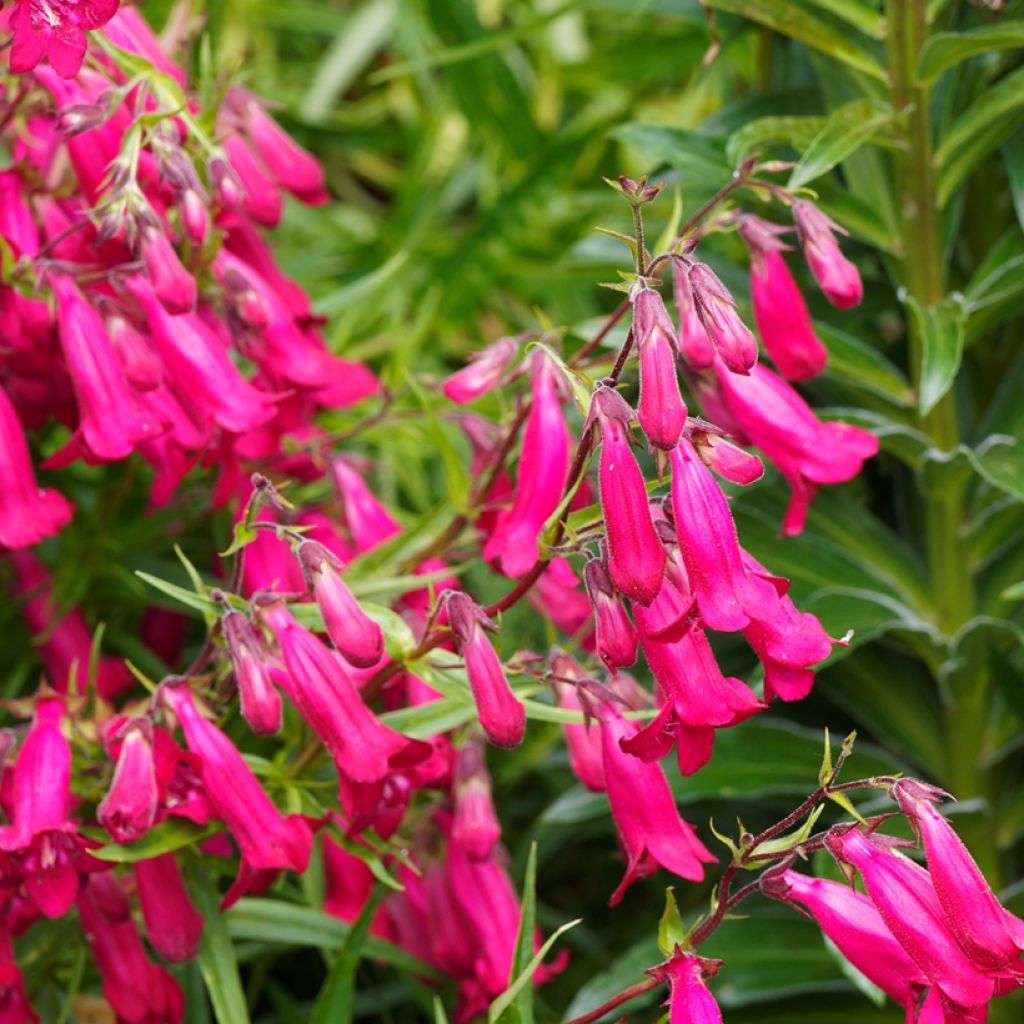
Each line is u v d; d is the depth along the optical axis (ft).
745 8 2.07
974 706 2.21
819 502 2.22
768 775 2.19
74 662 1.98
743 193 2.11
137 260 2.02
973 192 2.23
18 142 2.05
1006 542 2.19
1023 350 2.22
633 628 1.79
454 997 2.19
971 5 2.17
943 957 1.74
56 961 2.04
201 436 1.99
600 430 1.77
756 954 2.20
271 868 1.91
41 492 2.00
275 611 1.88
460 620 1.84
